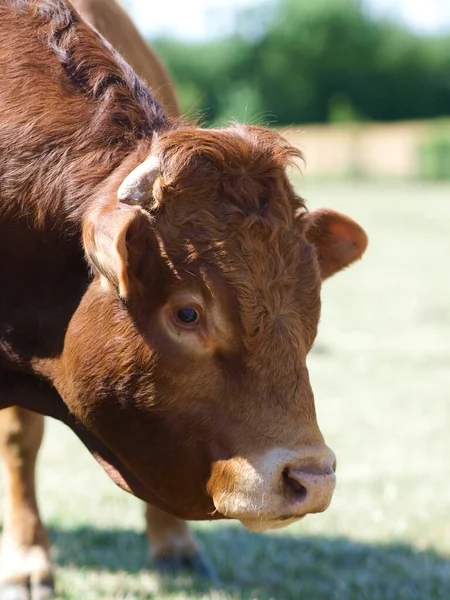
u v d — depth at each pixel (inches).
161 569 298.8
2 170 215.6
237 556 313.9
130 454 206.2
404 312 797.2
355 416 484.1
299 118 4074.8
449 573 297.4
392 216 1592.0
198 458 197.2
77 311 206.2
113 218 181.5
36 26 226.1
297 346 192.9
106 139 213.8
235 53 4047.7
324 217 228.2
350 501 362.6
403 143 2748.5
